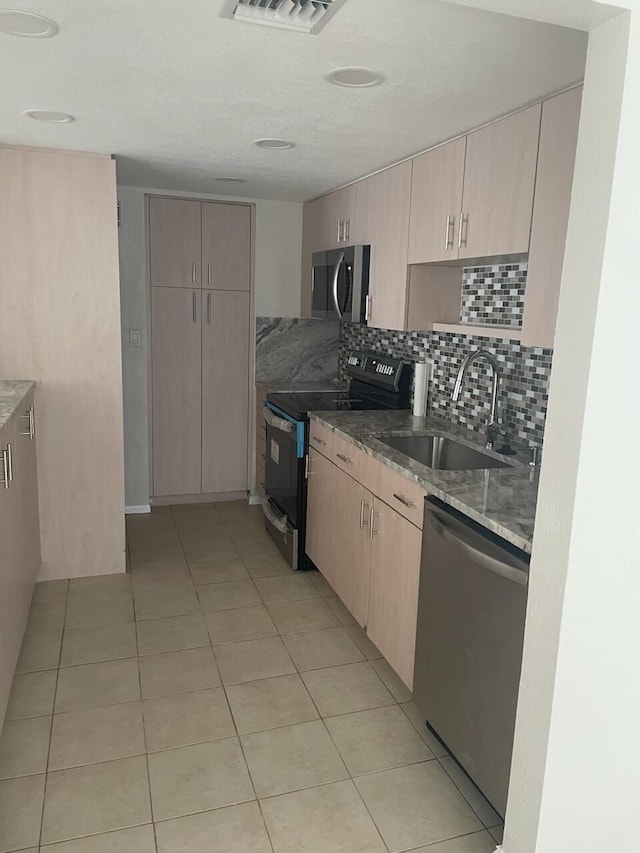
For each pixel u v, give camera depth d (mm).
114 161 3113
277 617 3072
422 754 2186
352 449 2863
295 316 4656
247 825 1860
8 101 2254
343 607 3197
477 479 2234
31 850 1746
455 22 1523
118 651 2736
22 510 2686
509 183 2197
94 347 3252
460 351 3172
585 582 1478
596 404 1393
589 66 1337
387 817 1912
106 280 3211
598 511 1452
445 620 2047
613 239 1324
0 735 2062
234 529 4207
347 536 2939
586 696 1554
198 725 2287
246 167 3324
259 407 4582
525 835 1636
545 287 2035
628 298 1366
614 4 1212
